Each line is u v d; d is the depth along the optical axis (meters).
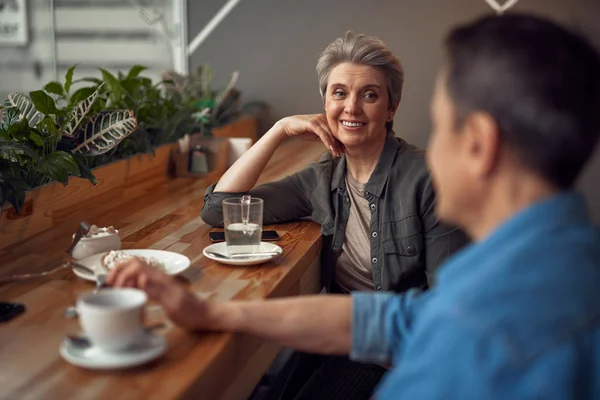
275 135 2.02
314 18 3.94
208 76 3.73
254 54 4.04
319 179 2.03
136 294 1.09
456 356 0.71
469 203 0.84
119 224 2.04
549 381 0.67
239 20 4.02
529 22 0.80
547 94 0.75
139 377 1.03
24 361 1.08
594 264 0.73
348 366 1.73
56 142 2.01
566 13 3.67
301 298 1.22
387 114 1.95
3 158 1.88
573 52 0.77
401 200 1.86
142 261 1.48
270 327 1.19
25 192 1.85
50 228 1.96
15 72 3.26
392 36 3.87
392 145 1.92
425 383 0.72
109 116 2.10
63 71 3.60
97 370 1.05
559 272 0.71
